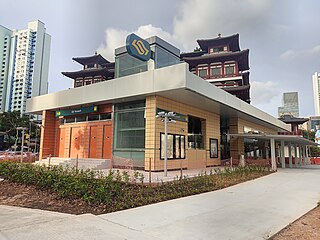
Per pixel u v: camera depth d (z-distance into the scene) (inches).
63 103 733.3
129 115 631.2
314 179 542.3
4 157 829.2
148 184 373.7
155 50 743.1
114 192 294.2
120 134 642.2
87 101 666.2
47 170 386.0
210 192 371.6
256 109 965.8
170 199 315.3
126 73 759.1
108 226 201.5
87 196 280.2
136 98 603.2
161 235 183.5
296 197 336.8
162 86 529.3
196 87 541.0
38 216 229.5
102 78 1777.8
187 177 457.1
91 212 246.7
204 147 791.7
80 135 741.9
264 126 1290.6
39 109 813.2
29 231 186.4
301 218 232.2
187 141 693.3
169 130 619.2
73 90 710.5
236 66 1449.3
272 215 242.2
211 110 797.9
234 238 178.5
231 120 966.4
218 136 871.7
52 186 329.1
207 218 229.3
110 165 595.5
